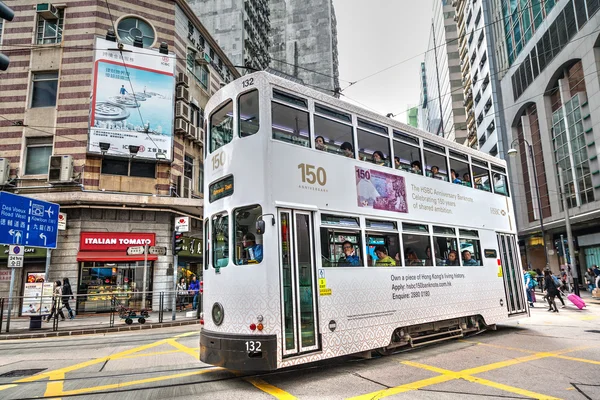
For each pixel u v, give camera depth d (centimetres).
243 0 4697
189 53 2266
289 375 630
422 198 866
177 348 922
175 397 532
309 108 690
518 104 3728
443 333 857
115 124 1845
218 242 667
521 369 645
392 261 759
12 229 1315
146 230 1842
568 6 2847
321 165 681
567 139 2986
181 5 2164
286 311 584
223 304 614
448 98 6512
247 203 616
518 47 3694
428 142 926
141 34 2002
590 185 2734
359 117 774
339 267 666
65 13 1914
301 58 8244
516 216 3894
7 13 612
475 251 991
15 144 1819
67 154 1792
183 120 2041
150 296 1784
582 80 2809
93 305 1712
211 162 711
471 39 5231
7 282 1717
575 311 1518
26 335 1202
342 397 516
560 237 3366
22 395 561
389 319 725
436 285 843
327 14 8375
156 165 1928
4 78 1872
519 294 1106
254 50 5016
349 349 650
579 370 634
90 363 776
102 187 1808
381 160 799
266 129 620
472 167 1056
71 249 1720
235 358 572
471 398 505
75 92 1845
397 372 636
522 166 3834
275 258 585
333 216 678
